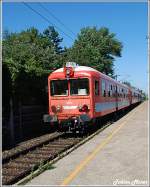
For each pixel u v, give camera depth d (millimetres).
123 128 21406
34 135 19750
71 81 19062
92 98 18891
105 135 18250
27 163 12102
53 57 28891
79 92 18953
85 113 18812
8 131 16922
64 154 12953
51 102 19312
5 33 54250
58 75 19250
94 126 21594
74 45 62906
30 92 22062
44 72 22922
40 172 10336
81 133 19516
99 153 13008
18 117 20953
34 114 23750
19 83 19375
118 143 15195
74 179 9469
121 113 35562
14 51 24484
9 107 17375
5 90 17422
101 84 21219
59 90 19219
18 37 57750
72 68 19109
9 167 11531
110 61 63531
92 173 10008
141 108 49062
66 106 19047
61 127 20672
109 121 25906
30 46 27969
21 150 14219
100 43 63938
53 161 11750
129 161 11336
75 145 15188
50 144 16094
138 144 14625
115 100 27922
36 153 13898
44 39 55531
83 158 12164
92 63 58719
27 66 21812
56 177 9781
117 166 10711
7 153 13992
